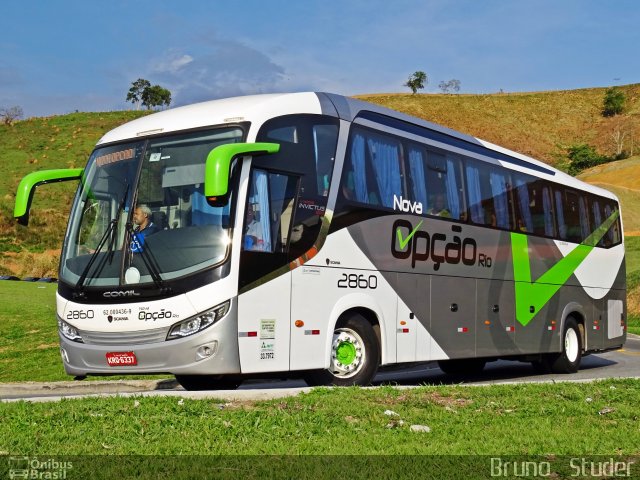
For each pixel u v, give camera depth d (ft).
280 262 36.70
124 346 35.45
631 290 154.61
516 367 69.72
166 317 34.76
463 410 30.86
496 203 53.16
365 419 28.09
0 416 26.43
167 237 35.70
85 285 36.76
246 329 35.12
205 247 34.96
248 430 25.26
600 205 68.39
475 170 51.62
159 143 37.50
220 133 36.47
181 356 34.45
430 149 47.55
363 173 41.86
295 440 24.26
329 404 30.60
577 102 610.24
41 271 170.91
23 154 303.48
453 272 48.03
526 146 541.34
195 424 25.90
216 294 34.45
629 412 30.91
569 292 61.62
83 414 26.55
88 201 38.29
